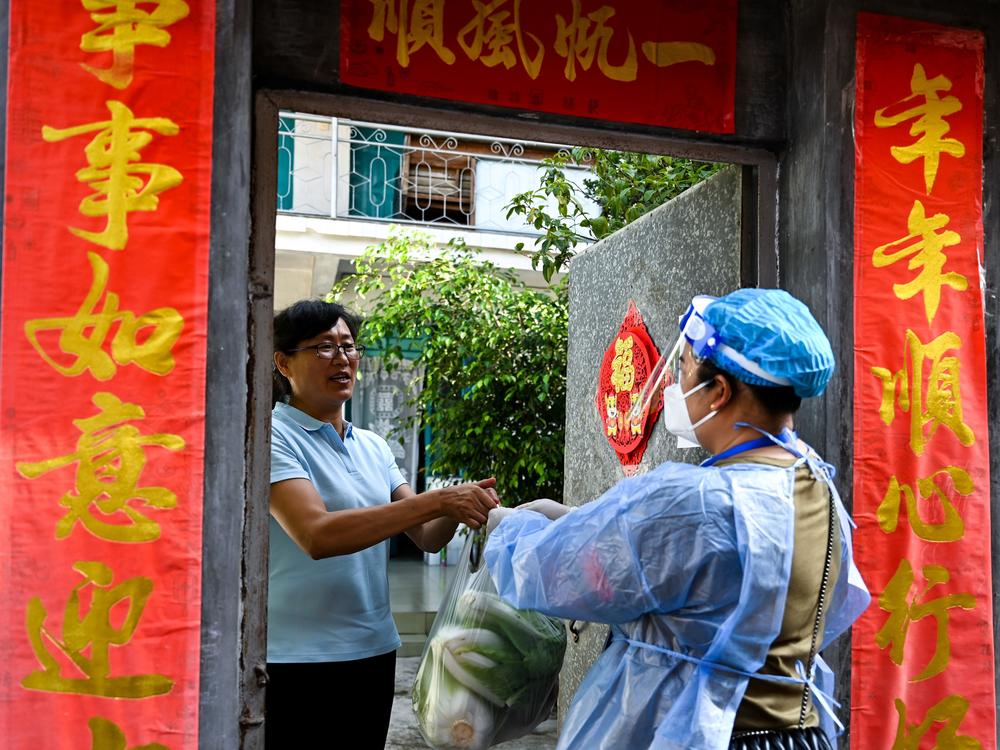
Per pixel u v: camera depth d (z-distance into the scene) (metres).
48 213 1.39
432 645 1.82
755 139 1.86
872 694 1.79
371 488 2.06
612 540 1.25
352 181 6.15
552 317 4.41
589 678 1.39
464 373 4.50
